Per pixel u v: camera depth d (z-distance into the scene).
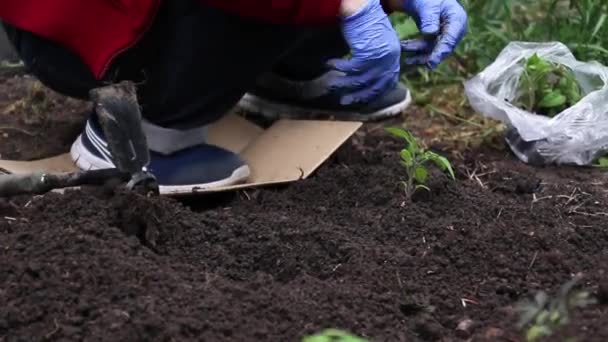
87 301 2.36
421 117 4.02
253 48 3.02
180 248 2.75
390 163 3.33
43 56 3.08
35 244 2.57
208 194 3.19
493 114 3.67
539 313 2.40
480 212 3.06
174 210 2.87
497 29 4.43
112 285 2.42
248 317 2.36
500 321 2.42
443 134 3.85
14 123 3.78
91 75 3.07
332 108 3.77
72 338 2.26
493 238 2.83
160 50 2.99
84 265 2.47
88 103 3.95
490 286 2.61
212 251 2.74
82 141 3.30
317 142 3.42
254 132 3.65
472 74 4.38
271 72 3.73
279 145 3.46
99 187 2.93
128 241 2.63
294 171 3.28
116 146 2.86
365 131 3.79
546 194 3.26
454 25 3.36
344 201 3.13
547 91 3.77
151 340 2.25
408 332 2.38
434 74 4.34
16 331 2.31
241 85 3.12
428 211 3.05
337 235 2.81
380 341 2.30
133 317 2.30
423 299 2.52
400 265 2.69
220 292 2.45
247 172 3.26
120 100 2.85
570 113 3.58
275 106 3.82
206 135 3.30
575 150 3.58
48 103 3.90
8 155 3.53
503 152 3.72
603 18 4.17
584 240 2.91
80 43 2.97
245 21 2.95
